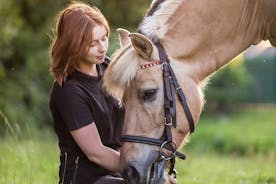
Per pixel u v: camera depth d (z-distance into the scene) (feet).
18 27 76.95
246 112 131.64
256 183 34.76
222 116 125.08
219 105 129.90
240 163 46.44
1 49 77.25
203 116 124.67
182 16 23.39
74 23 22.41
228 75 127.44
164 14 23.30
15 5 75.97
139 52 21.83
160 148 21.89
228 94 128.98
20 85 77.05
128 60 21.79
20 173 33.88
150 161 21.67
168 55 22.77
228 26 24.09
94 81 23.20
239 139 78.43
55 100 22.88
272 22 25.12
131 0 79.82
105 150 22.43
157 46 22.63
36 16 79.20
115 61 21.89
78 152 23.16
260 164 45.14
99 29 22.52
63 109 22.59
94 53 22.59
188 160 44.70
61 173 23.68
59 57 22.72
